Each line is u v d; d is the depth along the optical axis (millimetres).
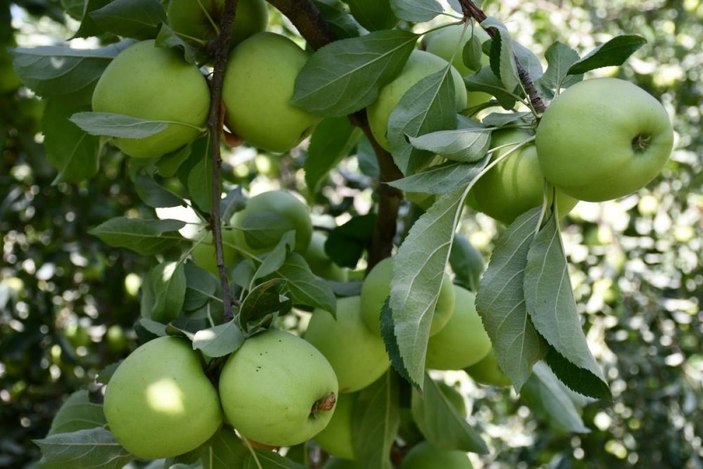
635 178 918
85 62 1088
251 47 1042
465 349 1124
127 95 1009
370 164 1288
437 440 1156
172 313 1039
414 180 944
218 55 1029
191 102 1021
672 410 2400
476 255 1204
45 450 961
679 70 2289
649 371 2293
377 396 1156
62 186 2014
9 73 1697
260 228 1115
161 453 935
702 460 2361
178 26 1066
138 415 924
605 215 2020
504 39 955
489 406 2947
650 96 921
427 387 1161
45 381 2027
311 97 1031
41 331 1961
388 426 1154
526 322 932
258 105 1035
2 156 1957
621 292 2145
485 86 1006
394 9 1019
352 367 1104
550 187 945
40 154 1858
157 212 1169
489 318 931
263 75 1032
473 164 950
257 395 926
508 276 936
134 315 2008
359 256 1232
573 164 913
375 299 1084
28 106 1803
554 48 986
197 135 1041
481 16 995
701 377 2424
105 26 1035
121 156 1983
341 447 1161
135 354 944
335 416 1155
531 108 961
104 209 2002
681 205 2387
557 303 926
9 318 2049
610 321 2125
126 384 931
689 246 2422
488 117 975
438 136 946
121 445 958
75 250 2010
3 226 2061
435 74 1004
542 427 2402
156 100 1010
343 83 1031
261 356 937
